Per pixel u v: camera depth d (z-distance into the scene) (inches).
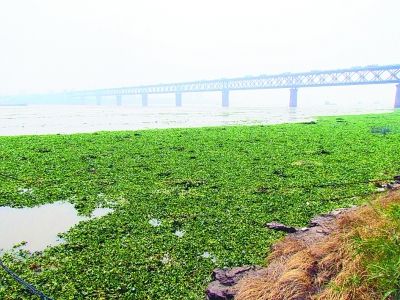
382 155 602.5
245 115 2014.0
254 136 848.3
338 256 205.5
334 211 320.8
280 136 850.8
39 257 256.7
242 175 470.9
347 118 1517.0
